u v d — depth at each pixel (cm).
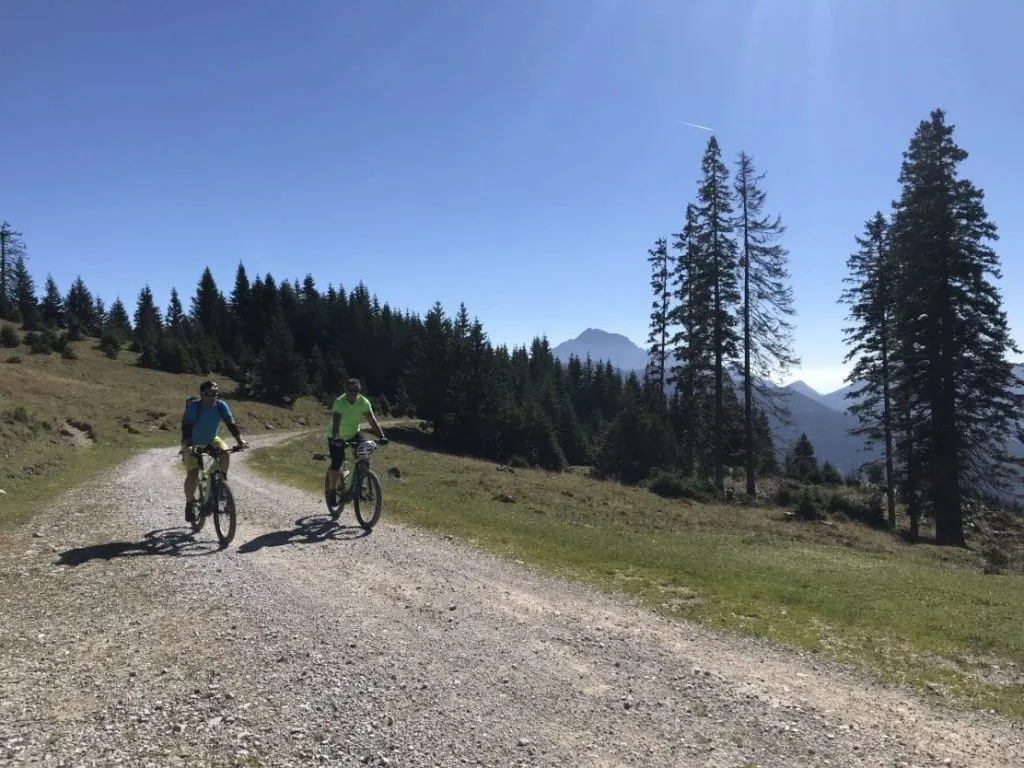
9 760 335
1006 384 2352
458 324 5559
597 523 1543
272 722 393
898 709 468
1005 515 2955
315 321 9975
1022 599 861
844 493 3147
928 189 2450
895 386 2877
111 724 380
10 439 2011
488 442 4928
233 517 840
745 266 3167
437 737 387
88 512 1106
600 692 468
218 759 348
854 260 3212
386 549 873
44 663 467
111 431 3359
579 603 693
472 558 862
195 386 6450
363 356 9319
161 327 10306
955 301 2409
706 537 1442
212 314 10694
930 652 598
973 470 2392
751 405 3191
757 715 445
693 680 501
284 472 2059
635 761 374
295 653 502
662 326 4716
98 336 8500
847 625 672
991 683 530
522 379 7912
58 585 665
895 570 1067
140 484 1556
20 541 872
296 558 797
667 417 4709
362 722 400
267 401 6562
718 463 3206
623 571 861
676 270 3906
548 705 441
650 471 3309
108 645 506
